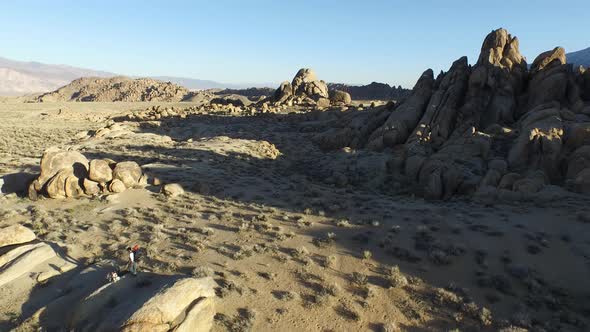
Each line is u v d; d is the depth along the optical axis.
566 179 31.22
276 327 15.29
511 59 50.31
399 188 35.22
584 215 22.86
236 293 17.27
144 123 79.31
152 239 22.61
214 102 128.00
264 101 125.19
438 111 46.75
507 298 16.81
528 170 32.97
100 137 64.12
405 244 21.78
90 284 17.16
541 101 45.50
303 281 18.44
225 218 26.39
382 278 18.64
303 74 124.38
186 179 36.03
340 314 16.16
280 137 65.00
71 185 30.42
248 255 20.84
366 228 24.28
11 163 41.94
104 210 27.55
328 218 26.45
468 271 18.86
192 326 13.79
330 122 72.12
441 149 41.00
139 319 13.03
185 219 26.20
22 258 18.77
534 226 22.88
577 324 14.99
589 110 39.62
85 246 21.75
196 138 67.44
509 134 40.47
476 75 47.34
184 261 20.20
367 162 42.03
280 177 41.38
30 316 15.30
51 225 24.41
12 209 27.58
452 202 30.02
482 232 22.48
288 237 23.25
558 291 17.02
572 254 19.41
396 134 47.28
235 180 37.66
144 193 31.67
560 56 48.22
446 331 15.05
